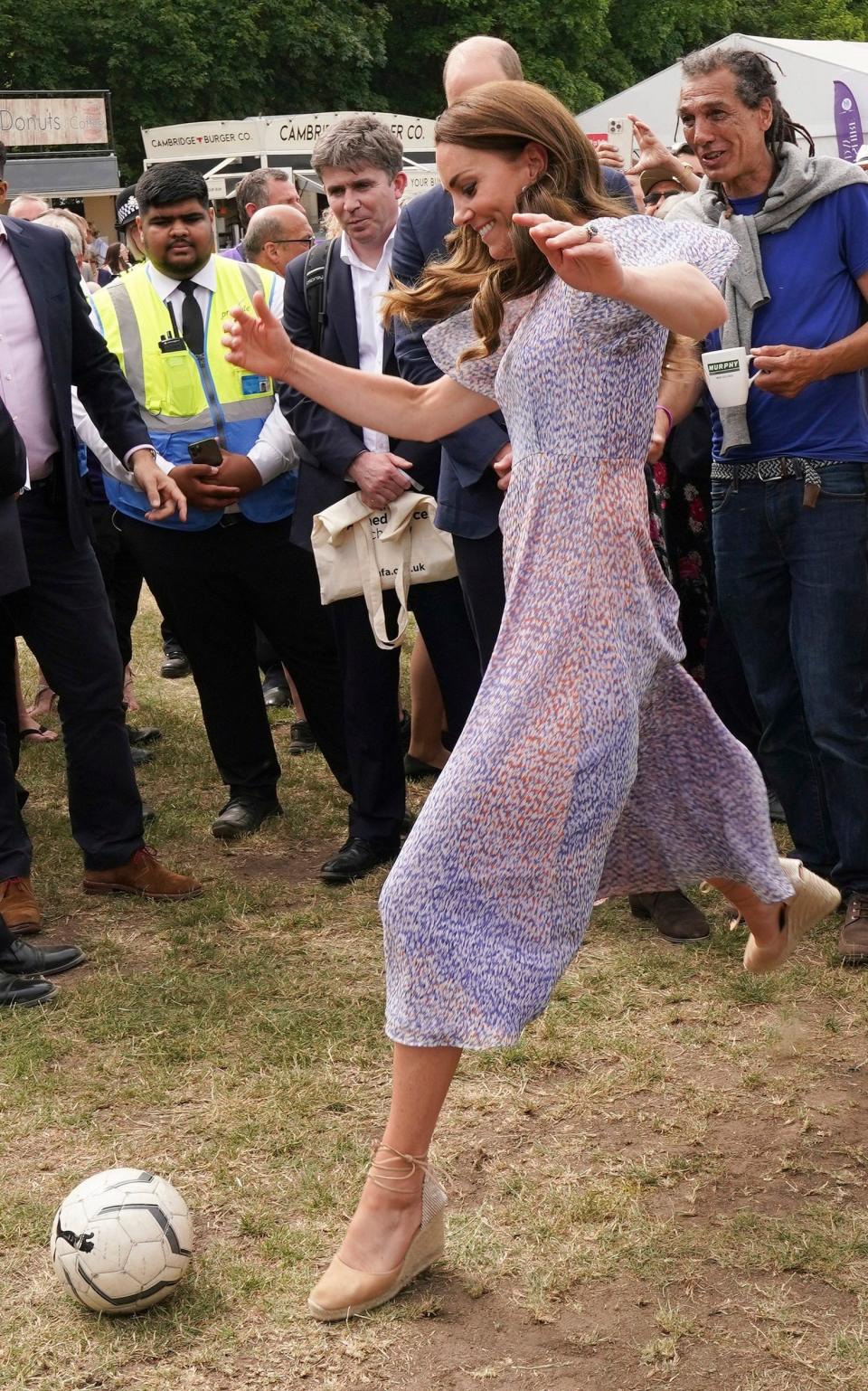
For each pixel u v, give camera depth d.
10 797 4.51
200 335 4.98
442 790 2.54
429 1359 2.54
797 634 3.99
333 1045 3.64
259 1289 2.73
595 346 2.47
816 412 3.87
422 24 32.94
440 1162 3.12
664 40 35.59
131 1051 3.66
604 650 2.53
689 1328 2.58
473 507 4.11
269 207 6.73
